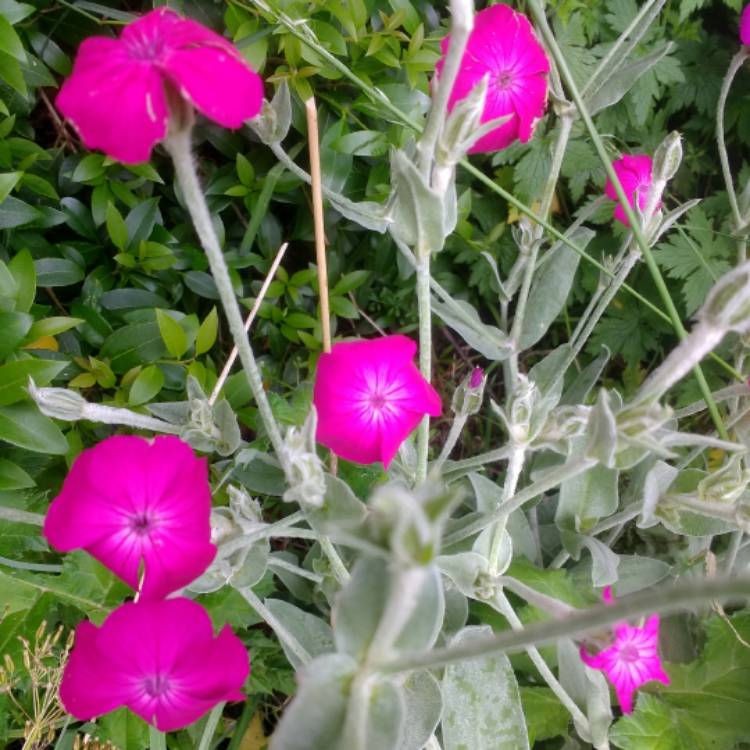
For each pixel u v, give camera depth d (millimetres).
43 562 210
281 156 193
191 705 142
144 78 104
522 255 226
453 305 216
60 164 232
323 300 204
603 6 284
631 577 216
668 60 281
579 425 157
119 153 104
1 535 193
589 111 210
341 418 166
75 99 105
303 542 255
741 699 196
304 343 258
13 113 217
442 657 100
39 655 170
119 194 228
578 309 303
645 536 250
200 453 232
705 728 196
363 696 104
